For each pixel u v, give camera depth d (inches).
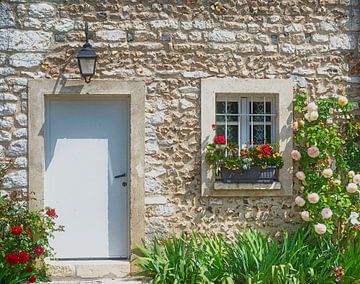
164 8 251.0
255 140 258.4
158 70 250.4
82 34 247.6
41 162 245.1
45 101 249.8
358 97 260.2
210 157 247.6
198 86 251.9
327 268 222.2
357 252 226.2
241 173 247.8
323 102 253.8
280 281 212.4
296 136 253.6
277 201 255.0
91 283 235.0
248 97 258.5
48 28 246.2
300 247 230.2
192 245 229.0
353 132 257.0
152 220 249.3
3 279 222.4
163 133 250.2
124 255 254.2
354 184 244.1
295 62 256.5
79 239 252.2
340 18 259.1
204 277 214.1
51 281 238.8
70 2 247.4
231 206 253.1
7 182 243.8
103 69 247.8
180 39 251.3
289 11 257.0
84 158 252.7
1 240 223.6
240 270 223.1
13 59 244.4
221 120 257.1
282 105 254.1
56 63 246.2
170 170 250.5
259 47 254.7
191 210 251.4
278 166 249.6
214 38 252.7
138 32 249.6
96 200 253.0
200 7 252.7
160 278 221.8
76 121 252.4
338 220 251.0
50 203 250.1
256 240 233.8
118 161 254.1
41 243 229.8
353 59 259.6
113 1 249.0
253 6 255.0
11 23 244.5
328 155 254.5
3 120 243.8
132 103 248.4
